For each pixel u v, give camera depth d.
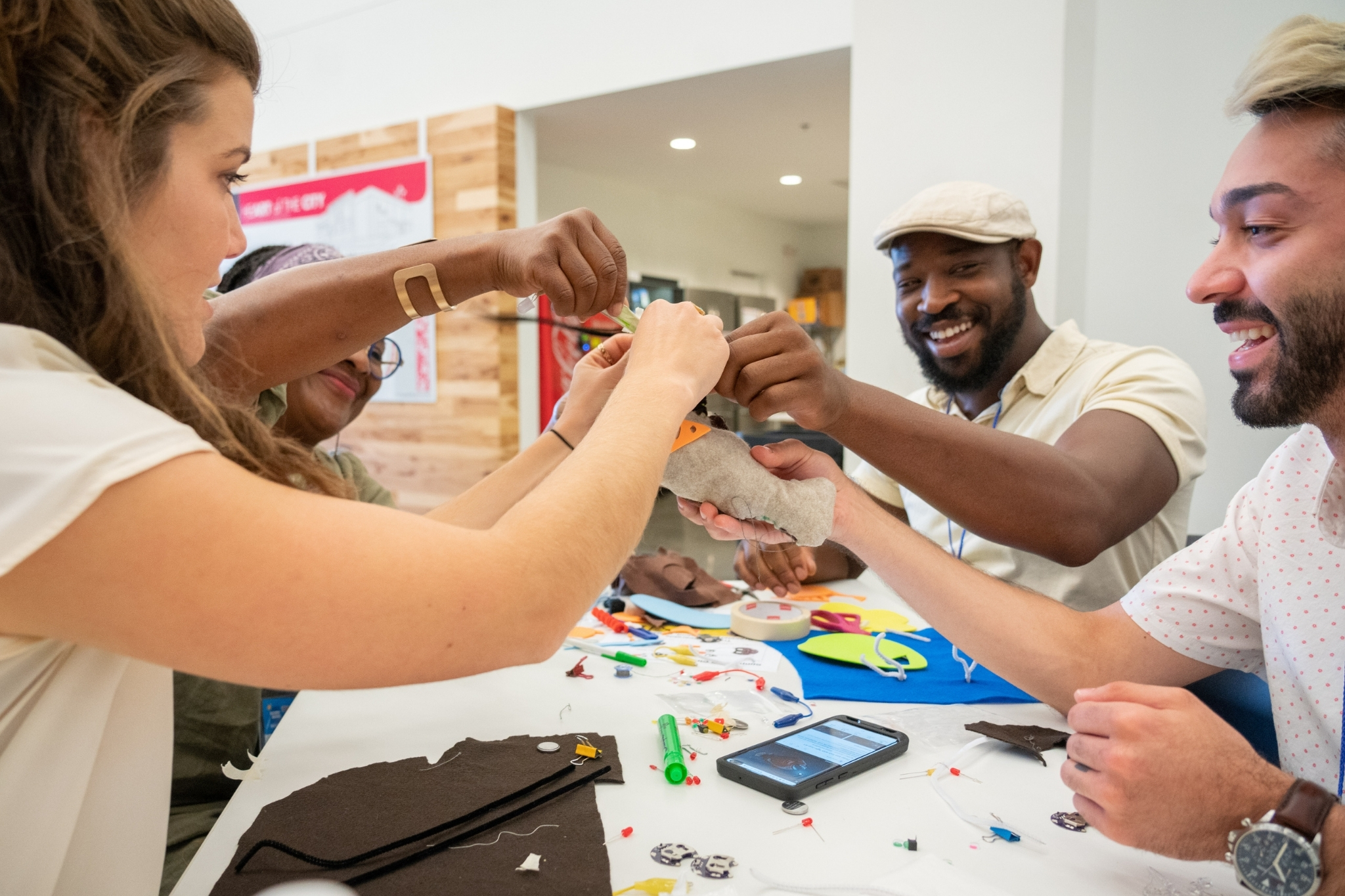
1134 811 0.62
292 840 0.64
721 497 0.92
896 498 1.87
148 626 0.42
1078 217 2.51
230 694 1.03
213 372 0.92
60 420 0.41
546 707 0.95
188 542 0.41
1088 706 0.67
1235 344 0.79
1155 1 2.38
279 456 0.56
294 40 4.51
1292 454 0.84
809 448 1.03
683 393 0.66
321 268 0.98
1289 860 0.56
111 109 0.47
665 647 1.20
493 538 0.51
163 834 0.62
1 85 0.44
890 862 0.63
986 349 1.63
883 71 2.70
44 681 0.49
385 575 0.45
